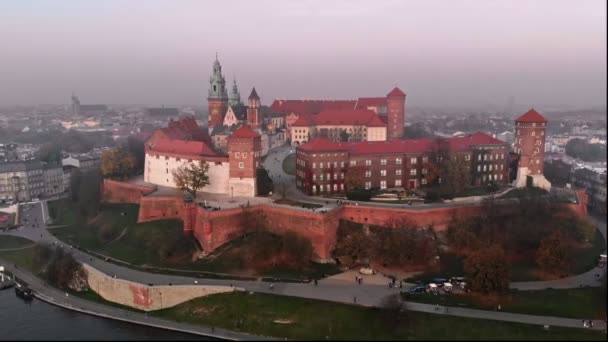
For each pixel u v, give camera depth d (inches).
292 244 5482.3
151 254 5944.9
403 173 7303.2
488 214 6087.6
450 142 7573.8
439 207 6107.3
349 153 7086.6
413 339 4156.0
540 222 5984.3
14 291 5718.5
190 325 4724.4
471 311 4485.7
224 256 5689.0
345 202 6446.9
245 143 6884.8
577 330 4153.5
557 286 4940.9
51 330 4702.3
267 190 7071.9
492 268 4667.8
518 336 4089.6
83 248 6579.7
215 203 6422.2
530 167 7662.4
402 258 5369.1
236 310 4751.5
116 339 4507.9
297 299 4749.0
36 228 7795.3
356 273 5374.0
